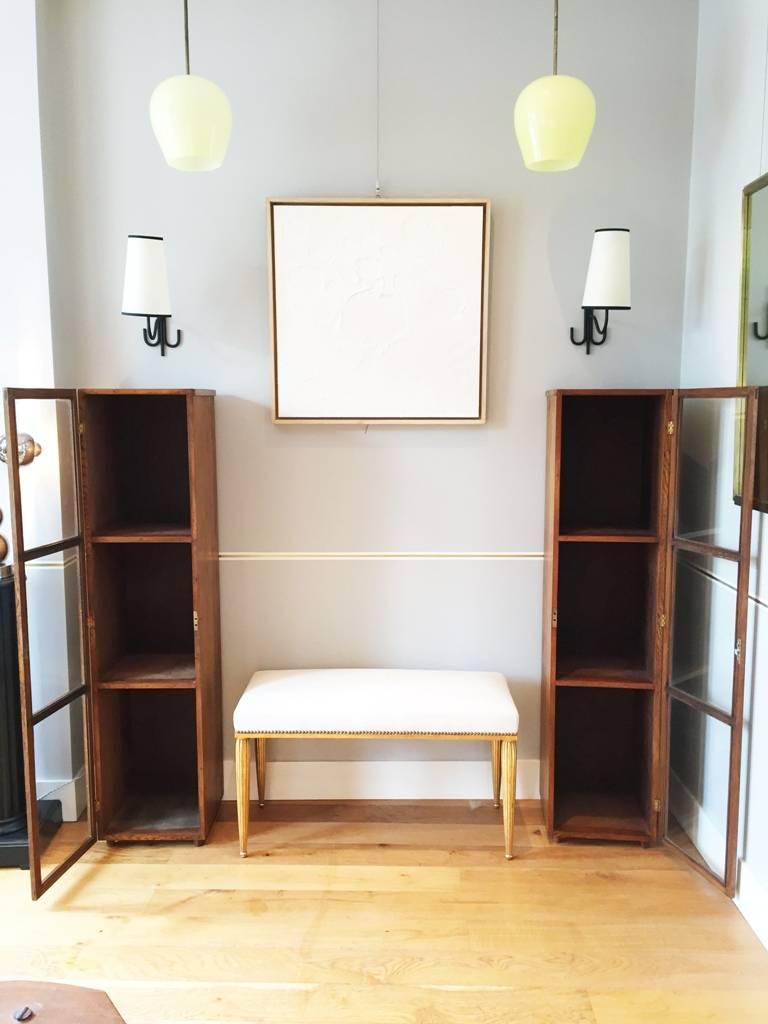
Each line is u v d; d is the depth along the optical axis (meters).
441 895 2.07
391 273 2.36
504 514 2.48
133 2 2.30
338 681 2.35
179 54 2.33
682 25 2.32
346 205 2.33
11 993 1.25
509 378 2.44
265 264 2.40
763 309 1.89
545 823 2.38
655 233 2.39
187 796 2.50
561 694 2.54
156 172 2.37
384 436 2.46
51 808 2.30
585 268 2.40
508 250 2.39
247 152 2.36
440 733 2.20
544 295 2.41
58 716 2.30
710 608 2.15
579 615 2.51
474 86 2.34
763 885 1.91
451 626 2.53
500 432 2.46
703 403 2.15
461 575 2.51
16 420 2.01
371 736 2.21
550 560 2.29
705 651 2.17
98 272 2.40
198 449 2.21
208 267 2.40
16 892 2.10
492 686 2.32
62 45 2.32
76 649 2.25
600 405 2.43
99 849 2.29
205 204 2.38
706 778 2.19
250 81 2.34
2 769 2.24
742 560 1.91
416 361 2.39
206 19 2.31
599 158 2.36
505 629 2.52
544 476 2.46
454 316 2.38
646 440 2.38
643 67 2.33
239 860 2.23
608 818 2.35
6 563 2.25
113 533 2.23
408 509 2.49
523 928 1.95
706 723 2.18
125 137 2.35
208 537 2.35
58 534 2.23
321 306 2.37
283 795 2.57
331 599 2.52
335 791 2.57
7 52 2.22
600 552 2.47
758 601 1.95
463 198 2.35
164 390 2.14
